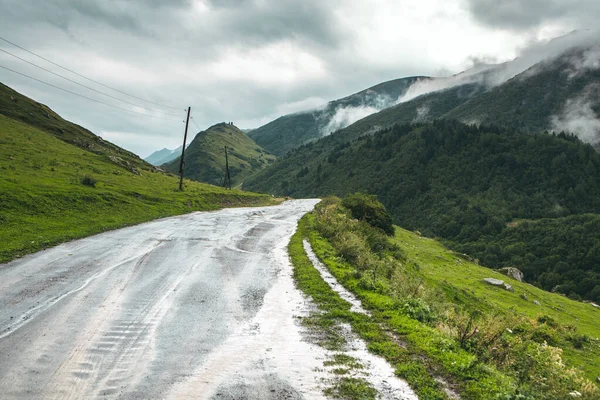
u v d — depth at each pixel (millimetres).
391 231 50031
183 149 54500
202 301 12539
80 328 9641
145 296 12617
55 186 32469
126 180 49781
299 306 12578
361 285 15352
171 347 8898
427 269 37781
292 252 22438
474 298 31844
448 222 157625
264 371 7949
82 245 19812
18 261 15562
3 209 23266
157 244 22078
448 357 8719
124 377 7375
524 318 25359
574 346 23266
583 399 8367
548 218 146500
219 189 72938
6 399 6348
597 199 172500
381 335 10148
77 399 6512
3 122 63312
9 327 9312
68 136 77312
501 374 8367
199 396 6836
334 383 7500
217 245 23391
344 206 50938
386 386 7441
